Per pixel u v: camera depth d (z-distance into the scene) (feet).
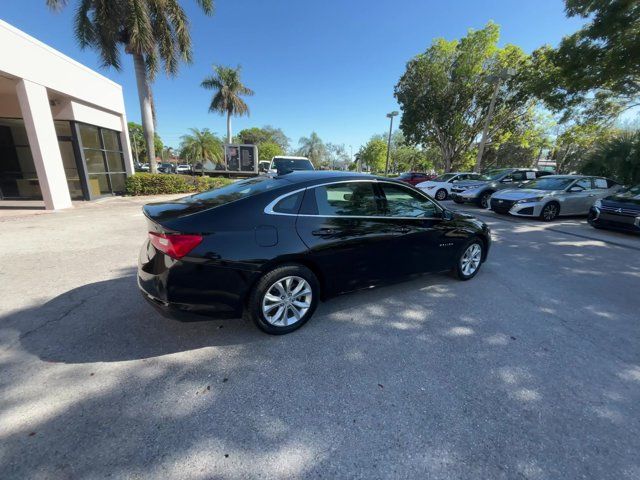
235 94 103.65
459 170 105.91
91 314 10.80
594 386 8.10
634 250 21.89
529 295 13.61
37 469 5.48
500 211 34.78
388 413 7.03
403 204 12.32
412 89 91.04
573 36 51.03
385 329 10.50
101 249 18.49
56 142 33.65
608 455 6.18
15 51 28.91
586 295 13.84
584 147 91.04
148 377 7.90
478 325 10.94
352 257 10.81
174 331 9.92
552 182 35.14
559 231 27.68
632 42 42.68
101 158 45.83
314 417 6.87
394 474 5.67
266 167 95.71
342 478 5.58
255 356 8.87
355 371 8.38
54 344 9.10
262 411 6.98
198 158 124.36
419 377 8.22
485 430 6.65
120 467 5.59
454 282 14.82
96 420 6.56
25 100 30.48
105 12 43.60
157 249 8.58
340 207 10.75
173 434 6.32
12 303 11.51
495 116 90.74
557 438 6.51
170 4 48.26
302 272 9.85
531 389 7.91
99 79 43.04
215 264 8.52
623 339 10.36
